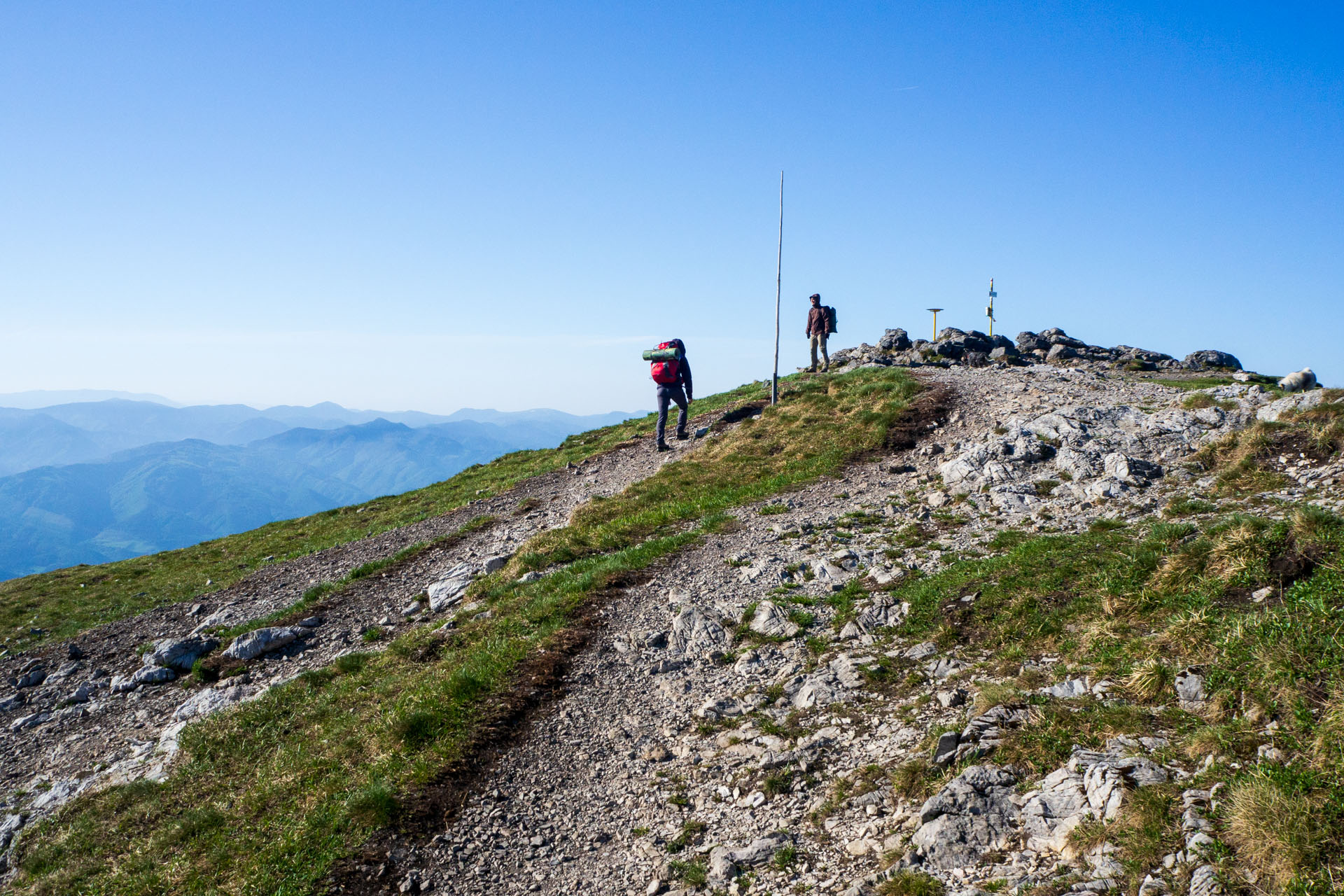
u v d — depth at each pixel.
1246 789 5.73
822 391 30.58
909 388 27.45
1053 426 20.44
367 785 9.95
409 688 13.10
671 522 21.09
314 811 9.59
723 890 7.28
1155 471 16.89
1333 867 5.01
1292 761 6.02
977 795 7.18
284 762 11.91
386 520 34.66
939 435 23.36
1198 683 7.63
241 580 28.47
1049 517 15.77
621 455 32.50
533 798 9.72
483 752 10.70
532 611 15.35
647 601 15.16
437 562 23.98
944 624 11.62
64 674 20.98
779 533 18.00
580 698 12.05
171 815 11.55
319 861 8.59
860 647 12.01
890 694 10.36
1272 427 16.30
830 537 17.17
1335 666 6.76
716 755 10.04
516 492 31.52
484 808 9.52
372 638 18.52
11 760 16.44
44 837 12.07
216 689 17.45
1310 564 9.01
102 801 12.55
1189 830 5.79
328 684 15.39
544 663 12.97
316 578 26.09
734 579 15.62
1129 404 22.64
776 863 7.43
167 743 14.69
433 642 15.55
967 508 17.45
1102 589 10.61
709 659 12.85
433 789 9.86
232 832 9.99
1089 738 7.45
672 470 26.20
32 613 29.58
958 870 6.46
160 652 19.56
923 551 15.31
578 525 22.70
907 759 8.43
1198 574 9.88
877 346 43.44
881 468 21.88
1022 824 6.77
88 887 9.94
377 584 22.86
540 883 8.15
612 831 8.95
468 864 8.55
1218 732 6.65
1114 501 15.87
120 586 32.19
